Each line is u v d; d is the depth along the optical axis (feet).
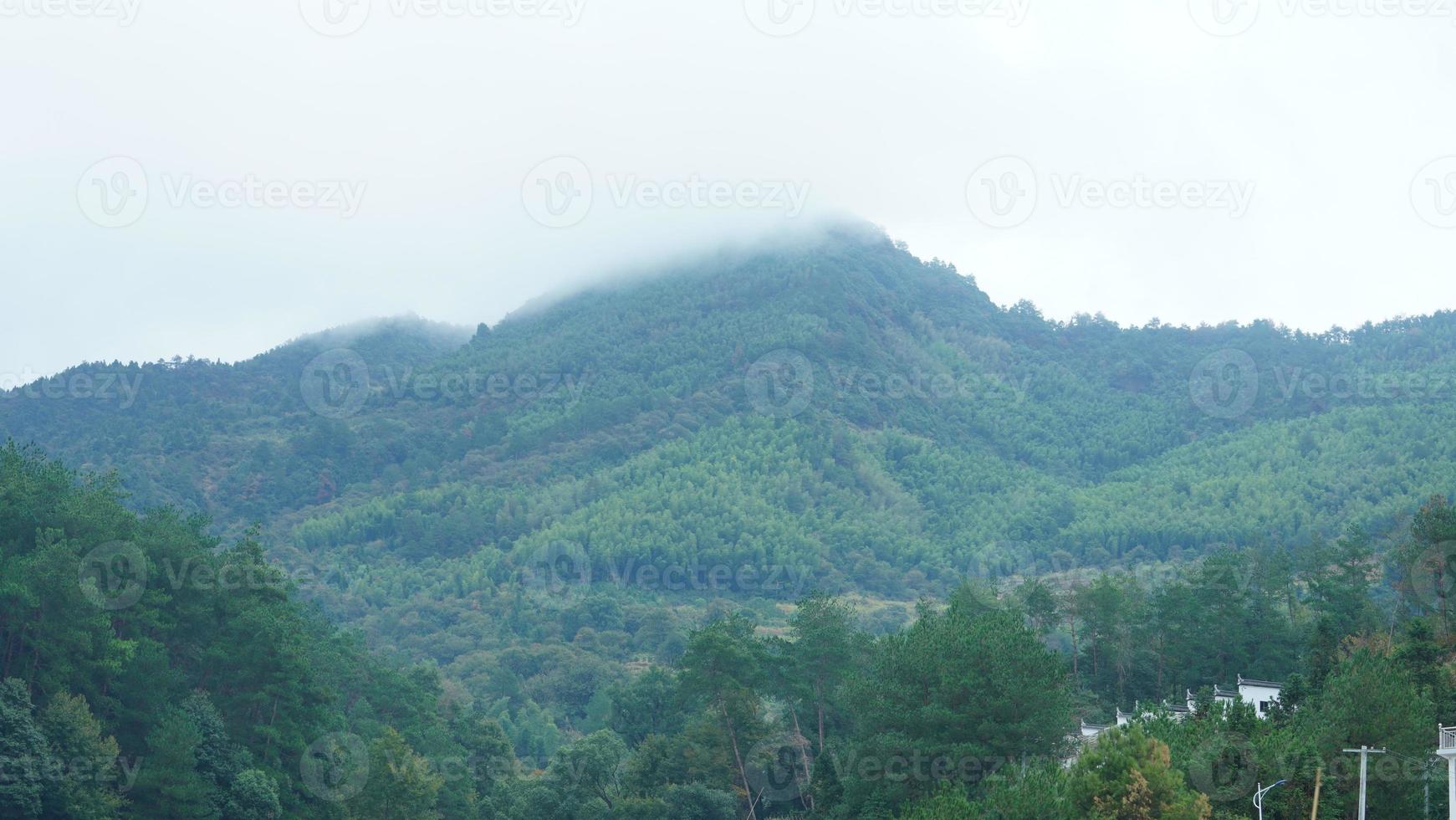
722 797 340.59
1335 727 218.38
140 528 313.73
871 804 268.21
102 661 269.85
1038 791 210.38
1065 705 271.49
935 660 279.08
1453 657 294.46
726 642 362.74
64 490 310.04
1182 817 195.00
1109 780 204.44
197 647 316.60
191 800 273.13
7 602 262.06
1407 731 216.33
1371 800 213.66
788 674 369.50
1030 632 286.25
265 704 316.19
